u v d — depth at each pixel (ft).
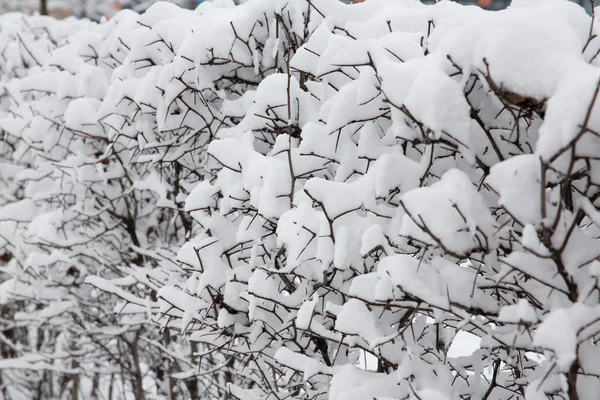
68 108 11.52
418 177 6.35
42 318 14.11
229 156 7.86
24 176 13.28
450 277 5.98
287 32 8.89
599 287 5.25
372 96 6.42
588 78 4.84
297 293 7.55
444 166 6.53
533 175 5.15
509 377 7.50
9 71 15.87
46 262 12.28
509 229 5.66
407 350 6.41
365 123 6.79
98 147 12.54
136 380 14.76
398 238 6.29
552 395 5.84
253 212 8.29
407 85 5.77
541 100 5.11
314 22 8.86
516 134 6.01
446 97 5.50
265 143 9.00
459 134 5.53
